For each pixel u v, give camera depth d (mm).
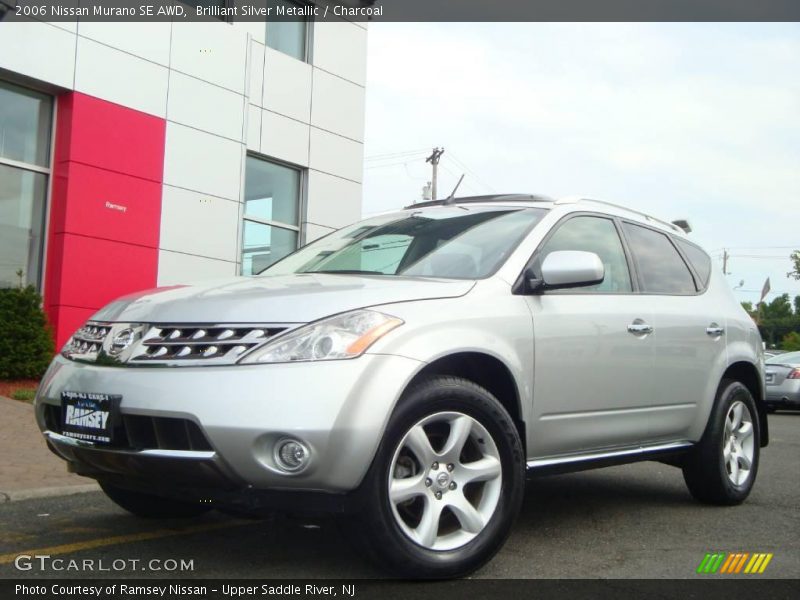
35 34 10477
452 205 4887
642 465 7066
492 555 3553
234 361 3176
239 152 12922
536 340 3908
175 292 3754
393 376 3213
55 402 3570
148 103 11719
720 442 5191
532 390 3883
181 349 3293
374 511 3180
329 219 14602
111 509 4852
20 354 9891
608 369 4328
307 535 4211
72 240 10828
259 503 3135
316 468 3051
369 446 3115
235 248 12836
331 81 14648
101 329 3682
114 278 11273
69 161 10836
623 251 4863
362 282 3695
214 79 12586
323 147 14484
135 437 3254
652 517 4949
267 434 3033
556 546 4148
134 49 11555
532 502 5344
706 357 5133
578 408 4156
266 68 13555
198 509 4555
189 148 12242
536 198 4723
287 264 4816
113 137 11297
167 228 11930
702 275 5539
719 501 5285
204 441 3086
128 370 3328
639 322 4590
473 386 3549
